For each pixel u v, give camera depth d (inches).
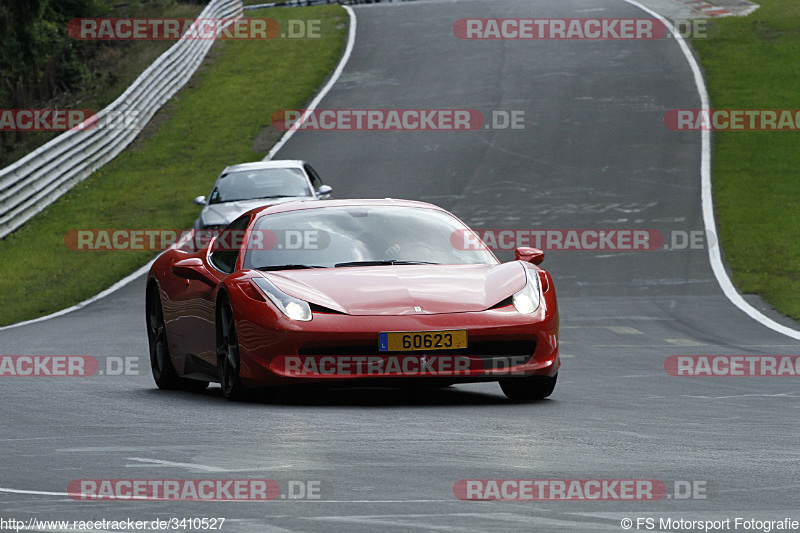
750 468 699.4
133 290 2578.7
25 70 4936.0
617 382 1234.0
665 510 581.3
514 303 1026.7
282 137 4490.7
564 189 3484.3
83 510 585.9
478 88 4955.7
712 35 5698.8
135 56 5851.4
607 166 3747.5
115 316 2176.4
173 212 3599.9
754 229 2997.0
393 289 1024.2
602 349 1616.6
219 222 2470.5
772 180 3548.2
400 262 1109.7
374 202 1219.2
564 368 1390.3
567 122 4347.9
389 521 555.8
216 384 1318.9
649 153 3890.3
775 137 4074.8
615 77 4990.2
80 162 4079.7
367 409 988.6
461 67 5349.4
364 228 1154.0
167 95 5236.2
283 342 993.5
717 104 4537.4
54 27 5561.0
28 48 4911.4
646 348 1627.7
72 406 1031.6
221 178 2704.2
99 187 3988.7
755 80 4886.8
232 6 6732.3
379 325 984.3
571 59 5344.5
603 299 2285.9
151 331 1263.5
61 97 5191.9
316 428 868.0
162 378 1219.2
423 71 5349.4
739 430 863.1
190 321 1149.1
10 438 841.5
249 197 2608.3
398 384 999.0
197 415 956.0
